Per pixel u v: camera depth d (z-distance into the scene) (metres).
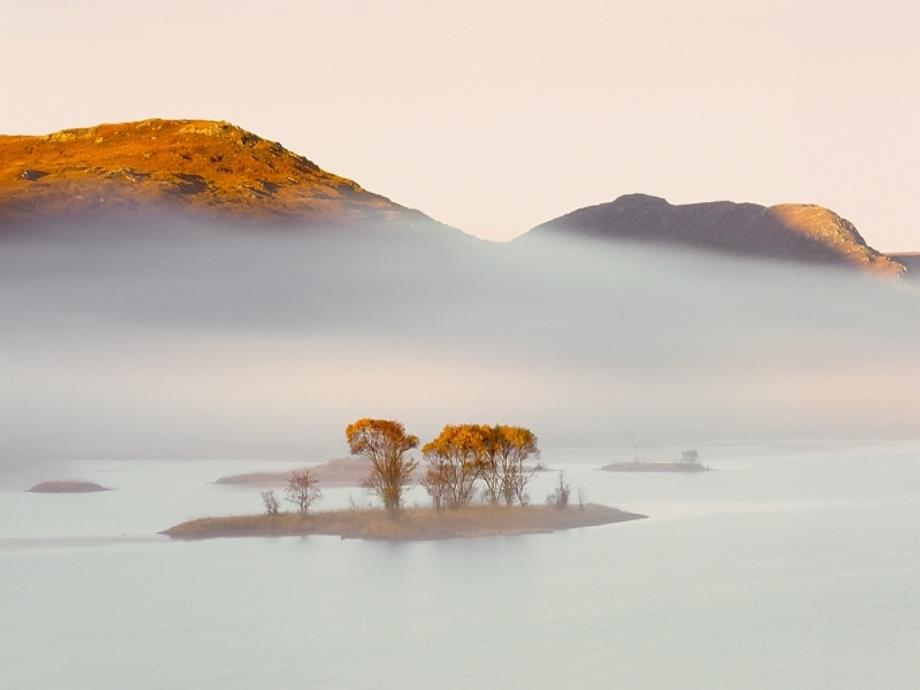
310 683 155.50
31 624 186.25
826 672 158.38
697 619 186.25
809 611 190.62
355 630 180.75
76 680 157.75
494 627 181.75
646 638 175.00
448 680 156.62
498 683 155.38
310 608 194.38
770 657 165.88
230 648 171.50
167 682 156.50
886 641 173.88
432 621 184.75
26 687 155.38
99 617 190.50
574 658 165.75
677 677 157.00
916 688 153.25
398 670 160.38
